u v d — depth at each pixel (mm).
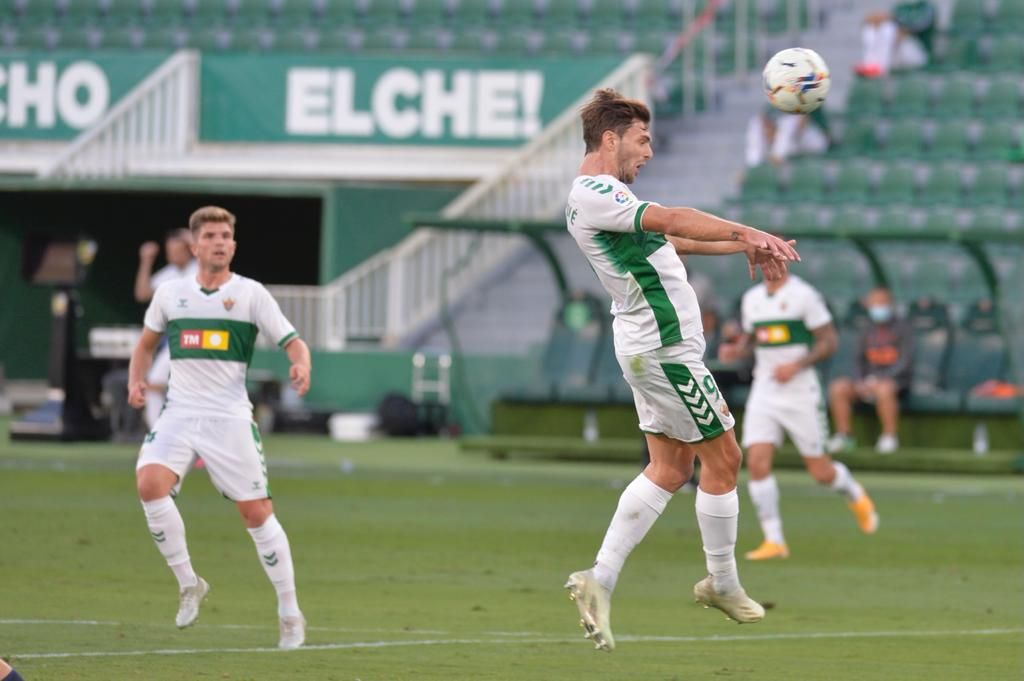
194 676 23375
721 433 24141
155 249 72188
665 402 24109
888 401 69812
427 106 94438
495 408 78312
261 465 28156
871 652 27172
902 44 99062
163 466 27766
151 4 113688
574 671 24578
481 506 54312
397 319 90125
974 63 99688
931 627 30656
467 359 87188
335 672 23953
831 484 45688
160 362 64562
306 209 113750
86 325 105438
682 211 22953
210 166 95625
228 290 28609
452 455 76562
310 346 89375
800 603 34281
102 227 106438
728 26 105250
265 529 27484
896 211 88312
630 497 24312
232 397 28281
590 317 80188
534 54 105188
